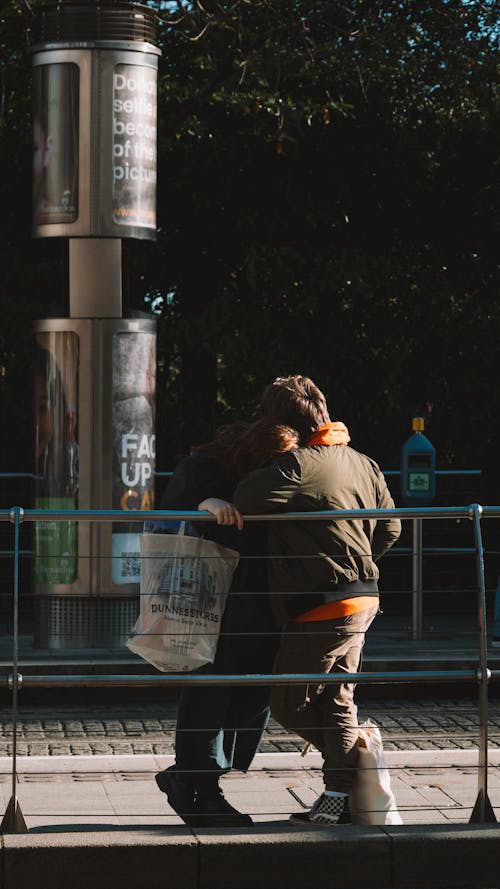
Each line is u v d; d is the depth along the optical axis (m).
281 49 17.94
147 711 11.19
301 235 19.41
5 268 18.31
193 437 18.48
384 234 19.81
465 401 19.61
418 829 6.35
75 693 11.52
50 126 12.50
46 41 12.50
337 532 6.62
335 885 6.18
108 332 12.54
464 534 17.86
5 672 11.42
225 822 6.64
